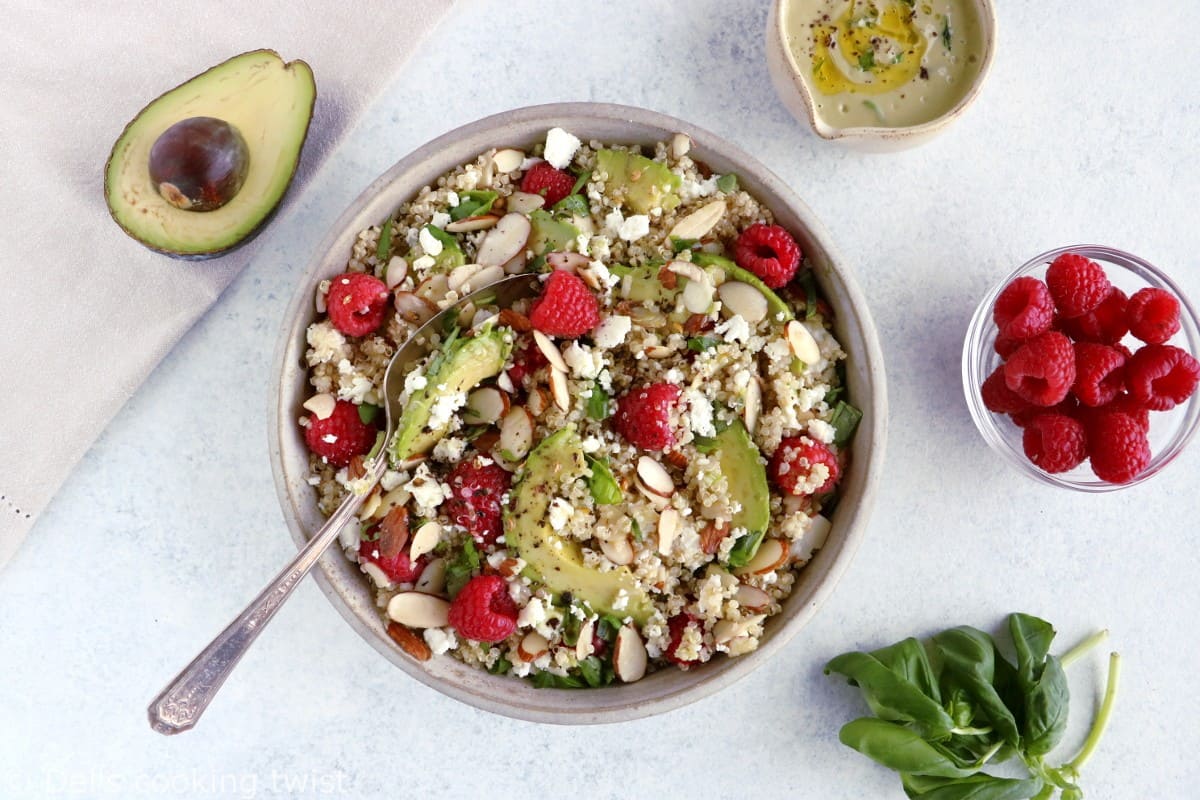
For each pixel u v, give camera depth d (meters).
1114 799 0.67
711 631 0.60
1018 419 0.64
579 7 0.66
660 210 0.61
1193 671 0.67
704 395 0.60
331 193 0.66
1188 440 0.62
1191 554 0.67
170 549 0.66
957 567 0.66
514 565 0.60
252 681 0.66
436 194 0.61
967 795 0.63
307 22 0.66
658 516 0.60
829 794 0.66
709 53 0.66
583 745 0.66
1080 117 0.67
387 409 0.60
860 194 0.66
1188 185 0.67
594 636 0.60
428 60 0.66
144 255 0.65
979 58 0.63
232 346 0.66
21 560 0.66
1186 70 0.67
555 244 0.61
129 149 0.62
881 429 0.59
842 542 0.59
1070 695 0.67
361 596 0.60
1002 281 0.64
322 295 0.60
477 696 0.59
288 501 0.59
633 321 0.60
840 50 0.63
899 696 0.63
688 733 0.66
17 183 0.66
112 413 0.65
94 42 0.66
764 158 0.66
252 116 0.62
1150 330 0.60
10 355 0.65
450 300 0.60
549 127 0.60
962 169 0.66
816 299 0.61
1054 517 0.67
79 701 0.66
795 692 0.66
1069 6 0.67
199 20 0.66
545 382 0.60
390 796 0.66
